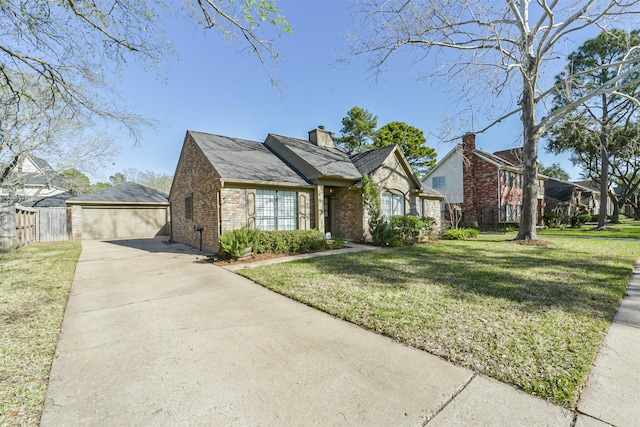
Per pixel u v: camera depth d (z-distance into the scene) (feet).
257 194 35.47
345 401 7.55
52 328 12.62
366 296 16.20
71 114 24.72
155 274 23.43
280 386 8.26
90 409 7.44
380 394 7.80
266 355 10.06
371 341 10.99
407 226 42.73
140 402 7.66
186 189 45.34
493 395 7.66
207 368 9.28
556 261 26.35
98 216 60.85
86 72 21.04
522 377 8.39
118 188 68.59
